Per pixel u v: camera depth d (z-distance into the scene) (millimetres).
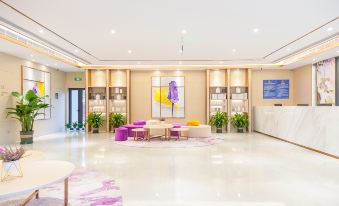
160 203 3682
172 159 6617
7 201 3787
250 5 5219
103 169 5617
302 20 6074
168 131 10234
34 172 3311
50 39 7707
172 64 12477
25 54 9375
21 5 5188
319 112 7445
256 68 13141
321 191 4152
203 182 4668
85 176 5066
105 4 5156
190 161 6379
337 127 6633
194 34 7223
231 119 13008
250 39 7738
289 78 13391
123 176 5070
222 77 13383
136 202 3717
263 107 11984
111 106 13328
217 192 4129
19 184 2822
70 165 3689
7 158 3023
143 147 8477
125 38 7621
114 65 12719
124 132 10016
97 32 7012
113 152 7605
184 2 5086
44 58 10148
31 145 8922
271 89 13406
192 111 13500
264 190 4215
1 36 7141
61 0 4961
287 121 9516
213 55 10180
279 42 8078
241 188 4324
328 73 10508
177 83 13516
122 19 6016
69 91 14188
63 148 8305
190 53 9797
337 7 5301
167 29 6758
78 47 8773
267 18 5953
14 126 9672
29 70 10586
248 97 12945
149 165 5965
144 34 7215
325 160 6457
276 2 5066
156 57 10594
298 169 5570
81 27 6582
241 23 6285
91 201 3748
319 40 7871
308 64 11844
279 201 3734
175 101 13492
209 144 9039
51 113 12469
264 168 5664
